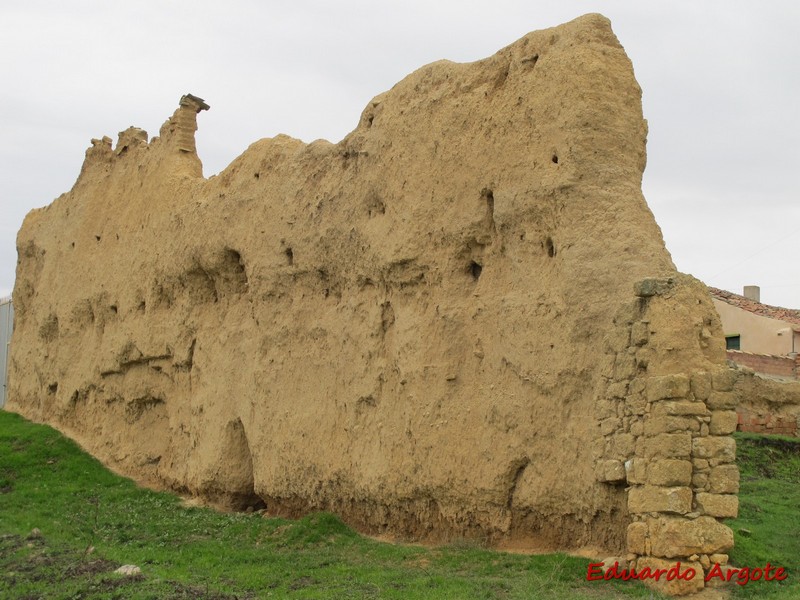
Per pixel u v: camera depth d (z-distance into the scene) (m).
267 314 13.15
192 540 11.59
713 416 8.04
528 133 9.89
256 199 13.69
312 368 12.27
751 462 14.53
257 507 13.57
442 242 10.70
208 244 14.33
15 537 11.34
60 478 15.44
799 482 13.70
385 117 11.79
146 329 15.76
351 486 11.35
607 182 9.27
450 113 10.86
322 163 12.67
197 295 14.87
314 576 9.23
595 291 8.93
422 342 10.61
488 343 10.01
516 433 9.40
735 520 10.47
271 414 12.70
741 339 26.86
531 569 8.51
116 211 17.59
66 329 18.42
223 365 13.85
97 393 17.25
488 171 10.24
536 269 9.62
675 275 8.40
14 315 21.67
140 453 15.80
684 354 8.12
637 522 8.08
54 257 19.64
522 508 9.36
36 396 19.64
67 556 10.17
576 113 9.41
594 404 8.71
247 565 10.01
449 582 8.35
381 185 11.56
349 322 11.77
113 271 17.08
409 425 10.55
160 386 15.72
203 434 14.00
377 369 11.25
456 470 9.95
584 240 9.12
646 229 9.08
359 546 10.51
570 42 9.76
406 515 10.72
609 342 8.62
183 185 15.62
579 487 8.80
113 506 13.86
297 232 12.77
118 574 9.01
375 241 11.47
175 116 16.36
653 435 8.05
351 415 11.52
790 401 17.78
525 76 10.10
